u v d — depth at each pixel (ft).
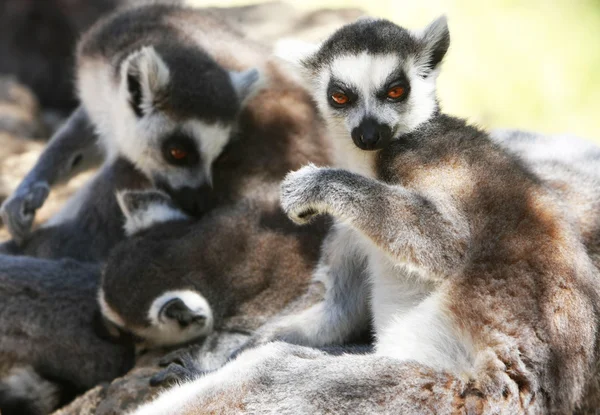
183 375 33.76
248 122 48.01
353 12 72.08
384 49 34.04
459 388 27.73
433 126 33.55
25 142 71.10
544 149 44.27
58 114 86.74
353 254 35.06
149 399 33.91
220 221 41.29
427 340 29.96
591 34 86.12
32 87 88.38
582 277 29.81
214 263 39.55
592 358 29.48
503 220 30.14
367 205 29.99
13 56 87.92
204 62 49.11
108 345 41.14
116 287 39.27
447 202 30.55
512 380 27.81
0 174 63.77
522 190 31.01
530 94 82.48
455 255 29.78
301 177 31.22
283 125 47.67
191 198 45.88
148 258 39.58
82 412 34.78
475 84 83.05
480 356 28.40
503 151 33.01
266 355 29.78
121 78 49.11
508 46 85.51
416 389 27.73
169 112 46.73
